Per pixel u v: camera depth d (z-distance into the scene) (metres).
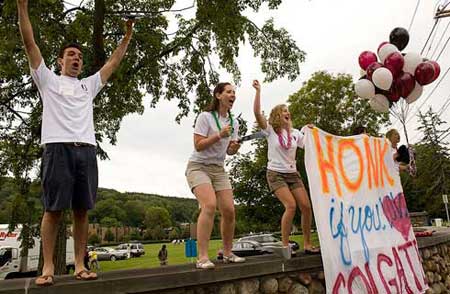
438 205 38.41
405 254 5.55
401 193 6.17
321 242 4.38
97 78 3.70
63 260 9.04
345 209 4.88
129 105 12.75
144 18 11.74
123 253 40.38
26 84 11.23
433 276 7.15
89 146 3.36
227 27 11.06
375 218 5.32
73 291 2.96
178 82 13.14
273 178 4.84
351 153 5.40
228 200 4.20
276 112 4.95
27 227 10.84
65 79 3.47
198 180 4.06
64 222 9.05
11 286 2.90
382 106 6.71
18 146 11.46
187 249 9.80
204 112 4.25
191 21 12.24
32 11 9.22
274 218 24.97
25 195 11.17
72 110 3.34
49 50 10.04
